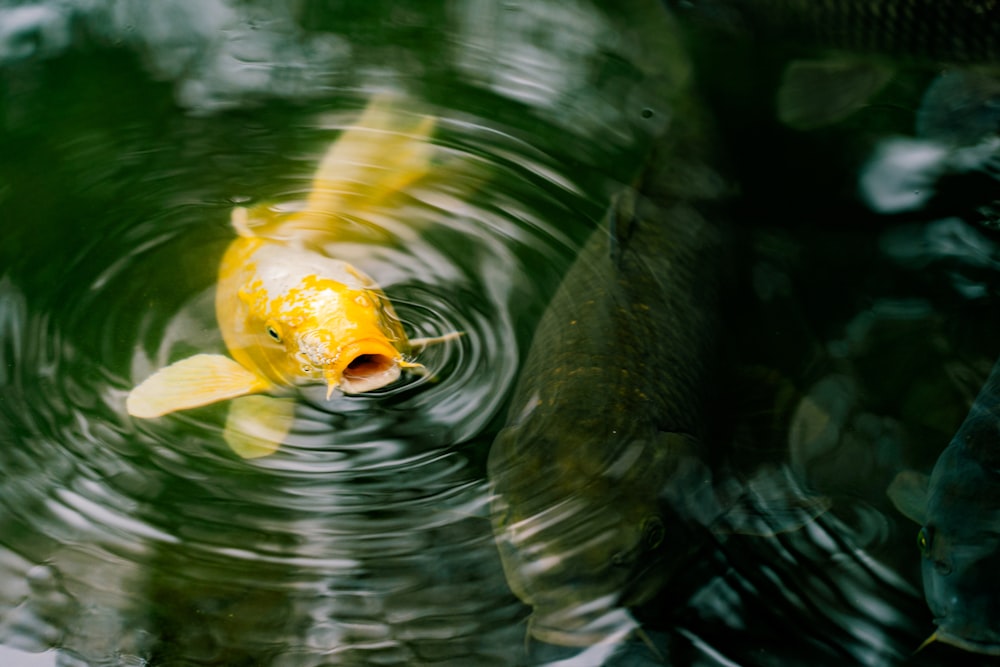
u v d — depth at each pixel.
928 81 4.68
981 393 2.83
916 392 3.12
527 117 4.48
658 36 4.97
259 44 4.90
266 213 3.80
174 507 2.75
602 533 2.45
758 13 4.62
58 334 3.27
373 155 4.18
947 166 4.12
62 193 3.95
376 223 3.76
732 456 2.88
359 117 4.43
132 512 2.74
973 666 2.34
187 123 4.38
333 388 2.77
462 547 2.63
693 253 3.33
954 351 3.27
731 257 3.51
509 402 3.03
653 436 2.66
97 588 2.56
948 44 4.37
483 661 2.39
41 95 4.54
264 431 2.96
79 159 4.15
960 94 4.43
